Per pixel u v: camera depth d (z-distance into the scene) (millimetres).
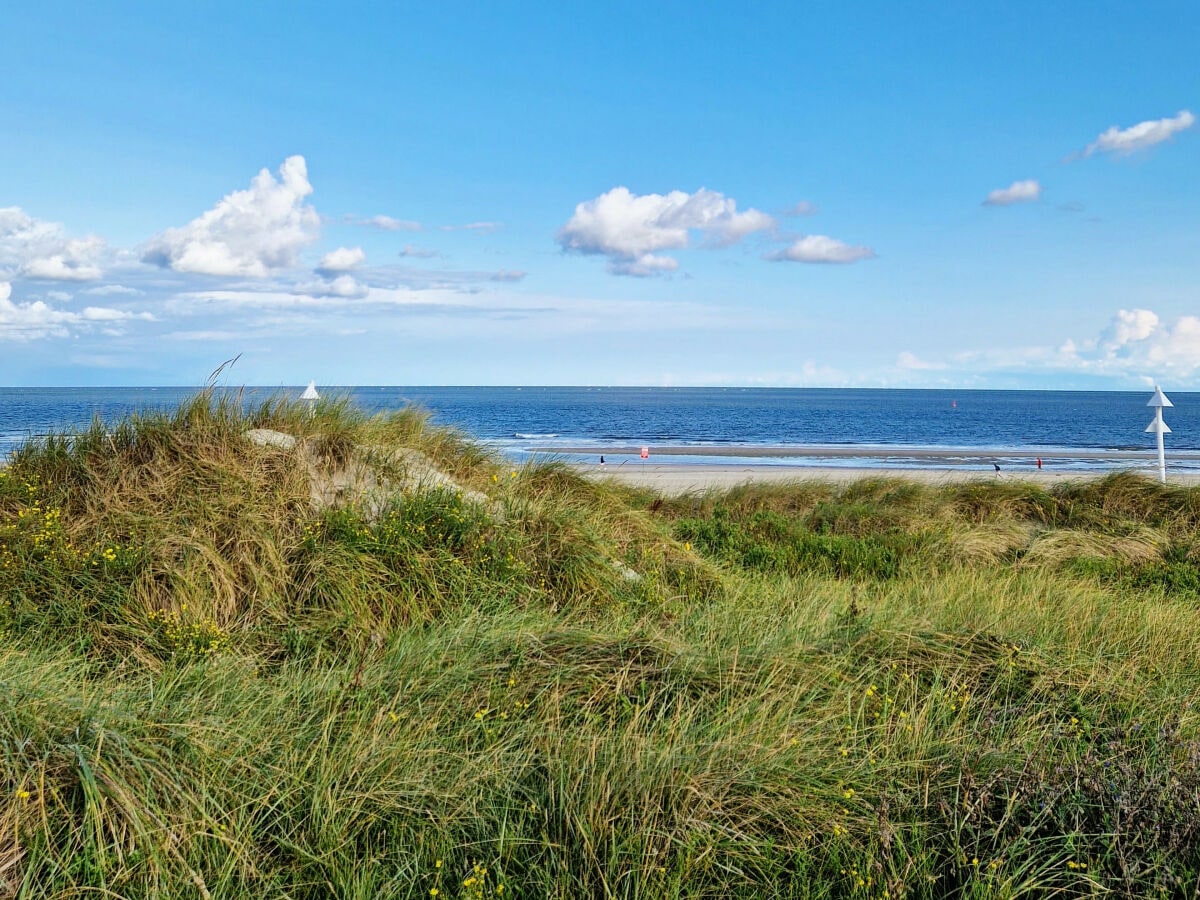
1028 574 8109
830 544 9445
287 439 7125
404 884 2953
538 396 196625
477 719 3824
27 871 2693
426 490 6984
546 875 2951
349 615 5367
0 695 3322
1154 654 5477
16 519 5852
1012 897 2910
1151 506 11883
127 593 5242
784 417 81188
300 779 3289
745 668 4469
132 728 3328
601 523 7609
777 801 3307
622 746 3500
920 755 3732
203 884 2758
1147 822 3211
